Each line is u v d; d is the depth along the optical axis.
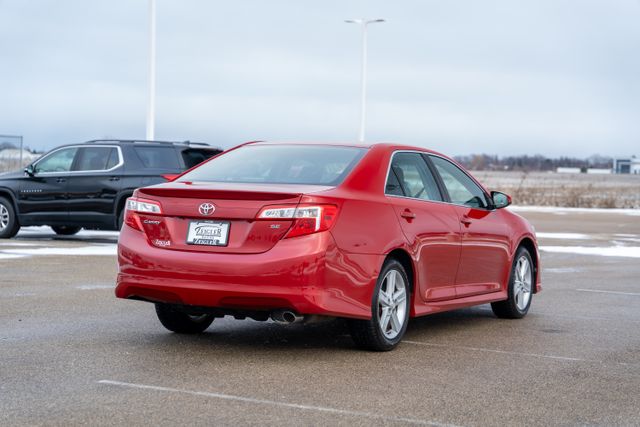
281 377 6.62
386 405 5.90
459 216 8.79
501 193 9.61
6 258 14.48
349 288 7.24
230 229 7.15
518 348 8.07
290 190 7.20
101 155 18.11
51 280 11.87
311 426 5.37
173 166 18.20
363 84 42.91
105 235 20.69
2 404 5.70
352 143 8.31
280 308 7.02
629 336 8.79
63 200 18.23
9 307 9.55
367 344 7.63
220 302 7.09
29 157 31.41
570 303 11.13
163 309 8.12
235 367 6.92
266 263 6.96
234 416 5.53
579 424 5.58
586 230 26.27
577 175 150.00
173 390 6.14
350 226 7.27
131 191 17.81
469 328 9.16
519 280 9.97
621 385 6.67
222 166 8.18
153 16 26.72
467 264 8.88
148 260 7.34
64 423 5.30
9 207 18.69
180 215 7.32
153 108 26.89
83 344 7.68
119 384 6.28
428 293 8.27
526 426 5.50
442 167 9.01
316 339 8.23
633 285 13.02
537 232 24.88
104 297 10.44
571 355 7.77
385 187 7.89
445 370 7.04
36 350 7.38
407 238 7.88
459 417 5.66
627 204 47.84
